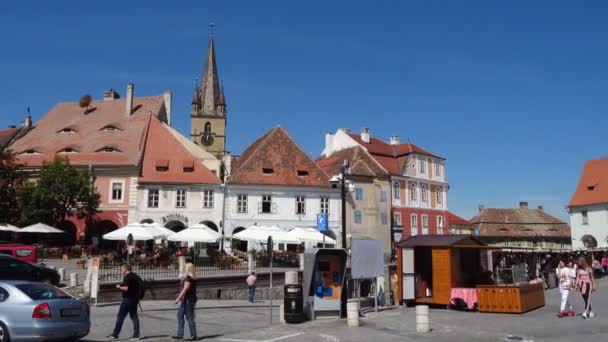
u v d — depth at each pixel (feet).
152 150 175.63
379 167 201.46
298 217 172.96
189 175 169.07
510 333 53.06
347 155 205.26
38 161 170.60
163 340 48.78
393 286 84.58
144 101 202.39
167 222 162.50
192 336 48.83
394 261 144.77
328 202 177.68
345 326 59.11
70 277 86.17
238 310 76.38
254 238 124.26
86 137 182.80
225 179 171.73
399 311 72.38
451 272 74.69
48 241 154.61
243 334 53.36
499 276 87.66
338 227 176.65
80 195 148.15
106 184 163.43
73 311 42.73
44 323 40.34
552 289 109.70
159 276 90.74
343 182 92.22
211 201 166.50
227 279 95.09
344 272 67.62
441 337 51.13
